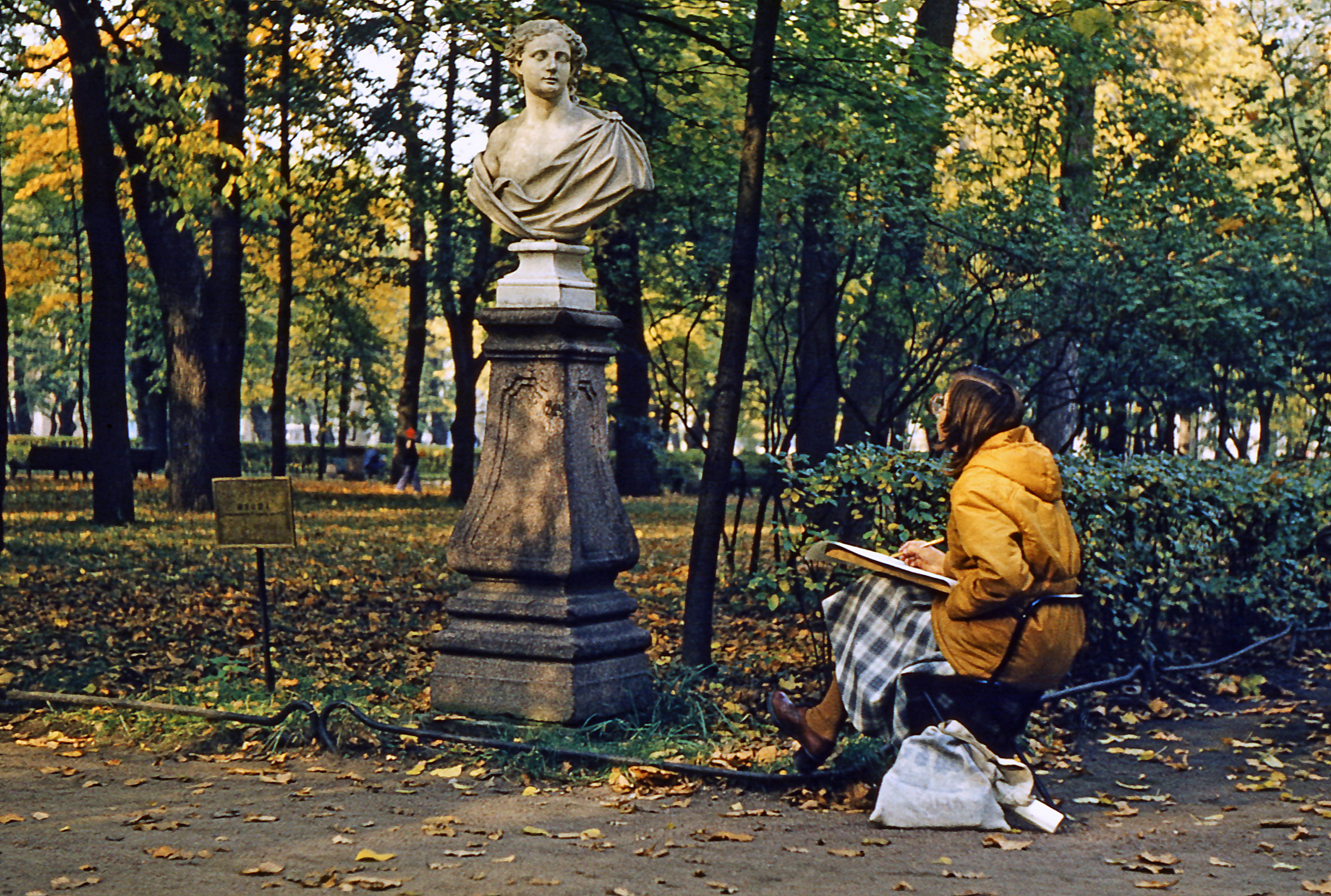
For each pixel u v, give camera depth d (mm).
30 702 6738
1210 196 12734
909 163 10984
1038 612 4789
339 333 34156
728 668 7766
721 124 12609
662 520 21812
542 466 6293
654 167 12453
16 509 22109
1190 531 7926
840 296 10758
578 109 6410
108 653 8500
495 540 6301
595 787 5430
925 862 4270
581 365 6387
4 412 14641
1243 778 5652
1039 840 4586
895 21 11242
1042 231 10453
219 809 4965
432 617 10617
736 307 7441
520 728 6016
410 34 12773
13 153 21969
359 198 20906
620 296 12922
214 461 20594
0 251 14477
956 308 10789
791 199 10742
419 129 19531
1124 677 6992
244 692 7133
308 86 17500
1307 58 13570
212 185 14711
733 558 11438
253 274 29109
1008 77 12703
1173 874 4129
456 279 21359
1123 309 10547
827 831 4715
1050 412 11391
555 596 6184
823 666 7613
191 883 3973
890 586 5188
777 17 7508
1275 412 19797
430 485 41250
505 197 6375
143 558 14289
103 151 16641
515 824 4812
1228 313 10906
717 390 7473
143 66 13586
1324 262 12812
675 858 4316
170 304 21438
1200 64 16625
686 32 11250
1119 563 7371
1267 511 8547
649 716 6398
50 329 37594
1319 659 8938
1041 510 4832
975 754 4805
